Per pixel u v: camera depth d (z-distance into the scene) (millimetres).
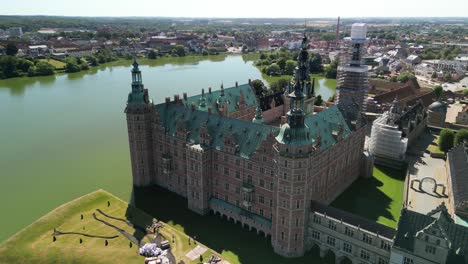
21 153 158500
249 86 180250
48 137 178625
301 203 86250
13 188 126562
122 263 86125
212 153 105562
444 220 72562
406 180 126875
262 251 92875
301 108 84125
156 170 126625
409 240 73250
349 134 117750
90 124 198750
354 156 125875
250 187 98562
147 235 97188
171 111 121312
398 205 114125
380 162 145500
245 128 103000
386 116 153375
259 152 94188
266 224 96875
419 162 146125
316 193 101688
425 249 70438
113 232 98312
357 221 84312
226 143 101500
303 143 82625
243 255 91125
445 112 185125
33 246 92375
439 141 155625
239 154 99438
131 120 119062
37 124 199000
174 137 114188
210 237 98125
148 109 120250
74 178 133875
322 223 87688
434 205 113750
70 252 89938
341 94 158125
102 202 113250
